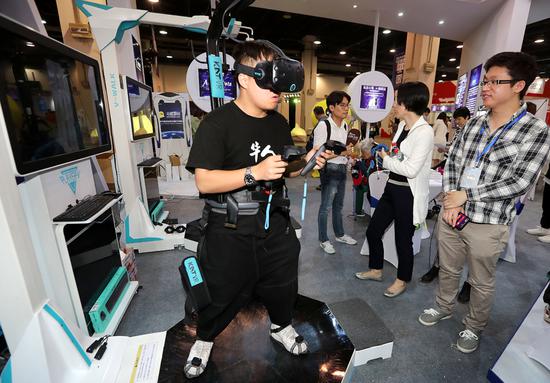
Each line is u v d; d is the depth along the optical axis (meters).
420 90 1.74
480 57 5.05
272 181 1.06
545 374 1.29
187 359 1.37
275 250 1.17
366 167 3.22
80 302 1.51
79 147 1.55
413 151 1.76
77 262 1.53
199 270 1.14
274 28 9.87
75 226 1.52
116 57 2.42
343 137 2.52
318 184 5.68
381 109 3.68
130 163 2.64
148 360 1.41
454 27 5.30
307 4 4.47
